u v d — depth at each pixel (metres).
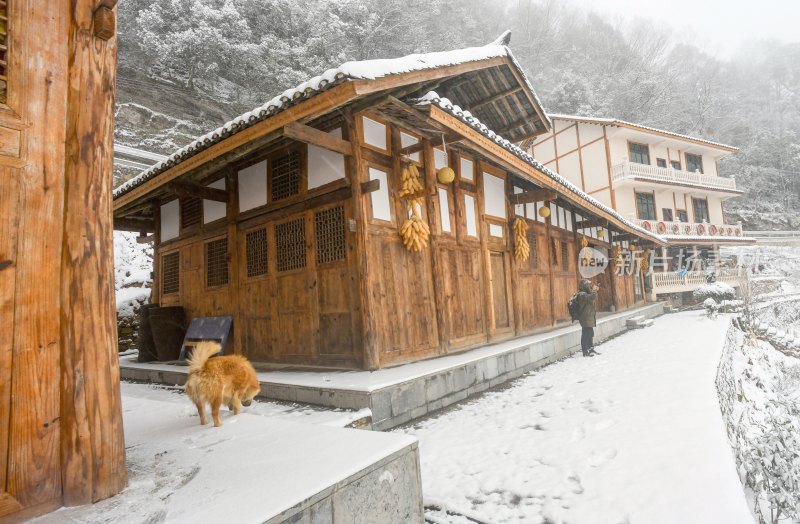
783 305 25.55
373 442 2.53
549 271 11.17
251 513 1.70
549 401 5.66
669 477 3.18
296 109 4.79
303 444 2.55
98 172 1.98
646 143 26.17
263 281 7.11
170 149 19.05
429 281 6.97
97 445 1.89
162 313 8.35
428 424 4.93
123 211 9.37
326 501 1.94
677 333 11.97
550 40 47.03
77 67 1.93
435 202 7.32
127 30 22.12
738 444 4.68
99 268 1.96
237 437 2.78
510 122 11.33
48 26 1.88
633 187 24.97
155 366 7.68
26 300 1.75
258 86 23.09
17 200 1.75
